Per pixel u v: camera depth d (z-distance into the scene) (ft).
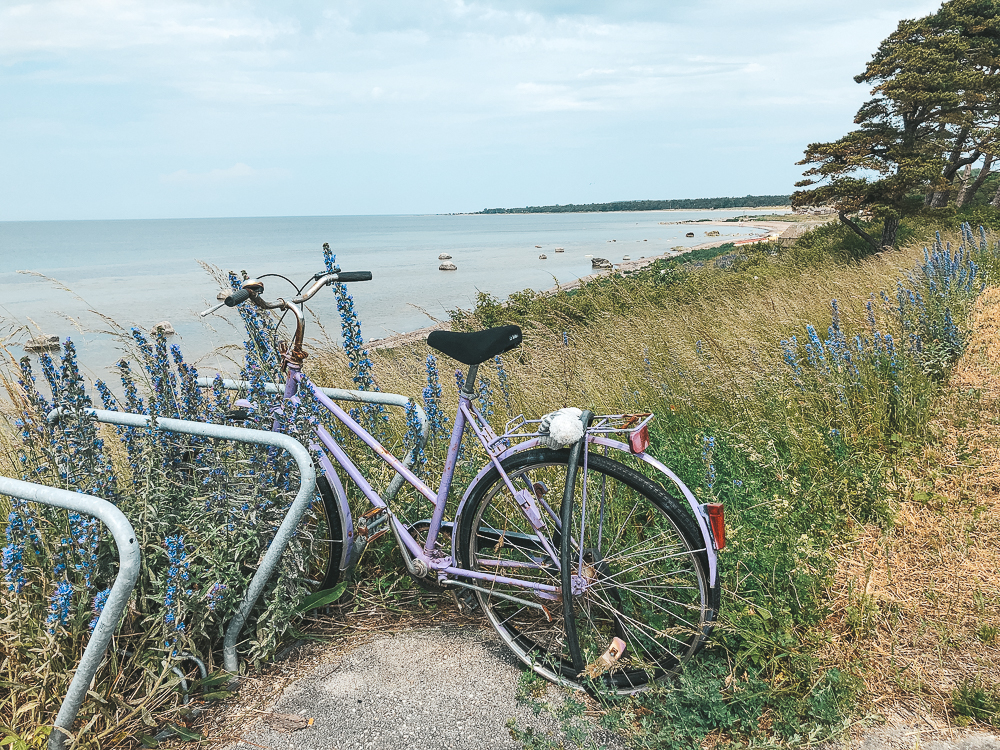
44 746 6.79
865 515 10.96
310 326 32.71
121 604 6.29
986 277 29.22
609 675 7.75
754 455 11.75
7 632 7.25
